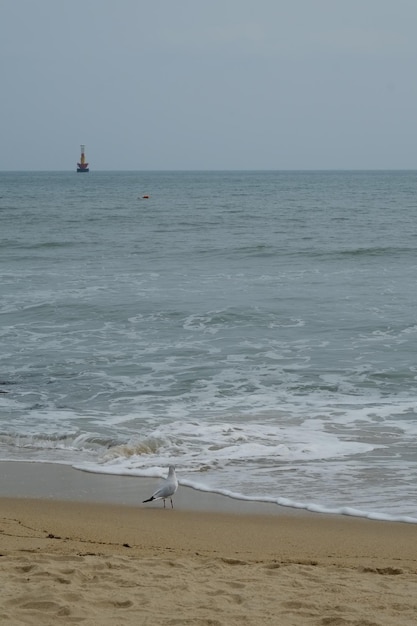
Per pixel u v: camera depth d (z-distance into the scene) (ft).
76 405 45.93
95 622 16.61
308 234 141.90
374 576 21.09
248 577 20.54
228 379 51.19
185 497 31.22
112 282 88.58
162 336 63.00
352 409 44.75
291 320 68.03
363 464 35.29
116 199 293.23
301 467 34.99
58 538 25.49
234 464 35.55
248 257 109.91
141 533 26.43
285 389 48.96
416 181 588.50
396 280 88.48
